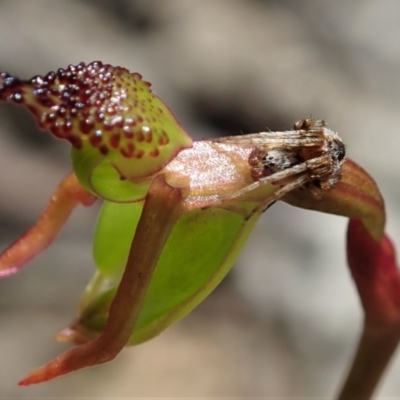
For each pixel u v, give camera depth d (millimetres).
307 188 59
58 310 147
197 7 224
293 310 151
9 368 135
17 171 167
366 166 181
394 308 65
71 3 211
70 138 55
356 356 67
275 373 143
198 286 58
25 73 180
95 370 138
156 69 202
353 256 64
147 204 56
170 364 141
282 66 209
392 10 237
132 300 56
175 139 57
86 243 161
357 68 217
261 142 58
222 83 200
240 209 58
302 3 240
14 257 61
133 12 218
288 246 161
